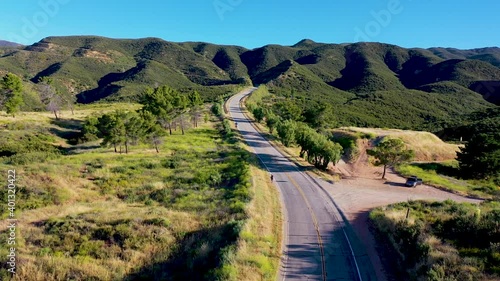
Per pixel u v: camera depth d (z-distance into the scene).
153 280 18.42
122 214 27.23
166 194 33.97
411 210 29.02
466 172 53.03
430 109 146.75
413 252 20.09
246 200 29.95
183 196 32.91
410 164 56.38
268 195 34.22
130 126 53.59
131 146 60.72
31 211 28.75
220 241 21.77
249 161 47.50
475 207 28.56
